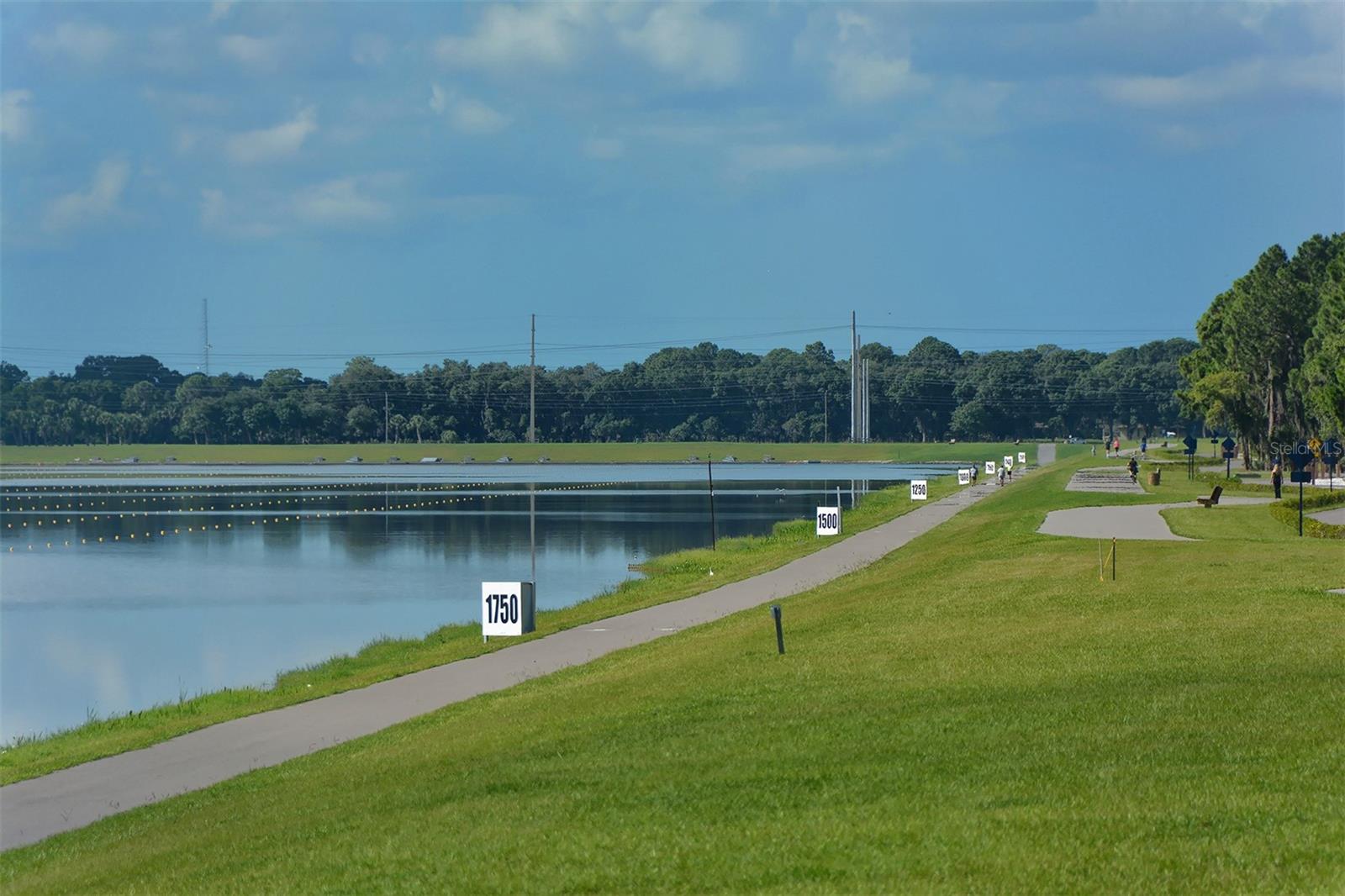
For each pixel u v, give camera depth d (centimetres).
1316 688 3334
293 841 2766
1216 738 2842
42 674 6938
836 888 2055
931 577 7125
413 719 4297
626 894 2128
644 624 6456
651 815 2584
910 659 4328
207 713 5288
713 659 4731
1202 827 2216
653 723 3584
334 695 4956
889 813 2441
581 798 2789
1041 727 3097
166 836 3006
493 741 3584
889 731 3181
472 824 2670
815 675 4147
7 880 2806
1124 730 2989
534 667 5291
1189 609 5094
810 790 2670
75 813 3456
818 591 7300
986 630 4934
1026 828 2270
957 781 2641
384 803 3009
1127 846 2133
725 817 2520
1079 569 6794
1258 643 4166
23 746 4997
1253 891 1911
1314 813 2250
